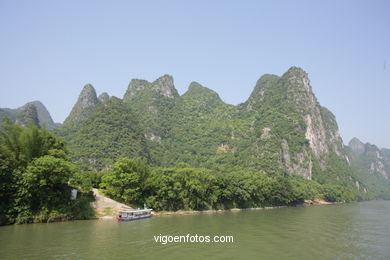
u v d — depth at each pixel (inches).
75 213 2541.8
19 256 1421.0
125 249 1617.9
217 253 1604.3
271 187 5118.1
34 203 2314.2
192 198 3865.7
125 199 3218.5
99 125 7682.1
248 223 2753.4
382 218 3341.5
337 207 5359.3
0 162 2096.5
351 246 1834.4
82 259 1407.5
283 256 1579.7
